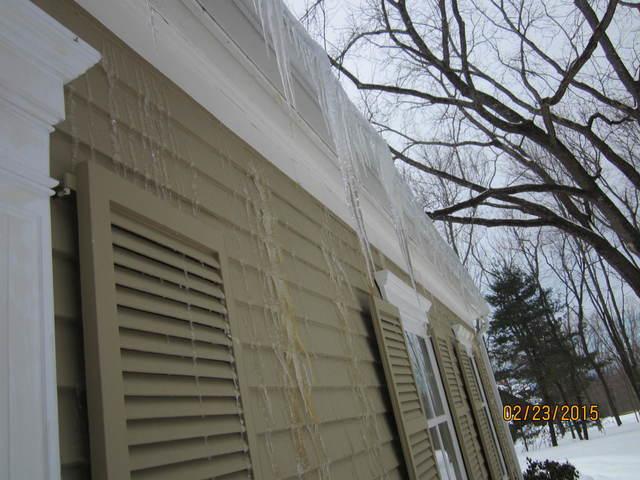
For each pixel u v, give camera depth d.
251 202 2.26
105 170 1.29
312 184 3.08
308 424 2.05
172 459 1.20
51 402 0.97
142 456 1.13
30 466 0.90
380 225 4.14
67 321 1.13
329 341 2.57
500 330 24.41
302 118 2.64
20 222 1.04
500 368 24.48
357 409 2.60
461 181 8.62
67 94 1.39
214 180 2.01
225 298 1.67
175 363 1.33
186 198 1.78
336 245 3.23
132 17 1.67
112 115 1.54
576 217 8.94
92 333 1.10
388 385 3.05
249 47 2.12
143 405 1.18
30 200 1.08
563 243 21.78
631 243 6.50
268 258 2.23
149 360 1.24
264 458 1.69
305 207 2.91
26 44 1.17
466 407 5.70
